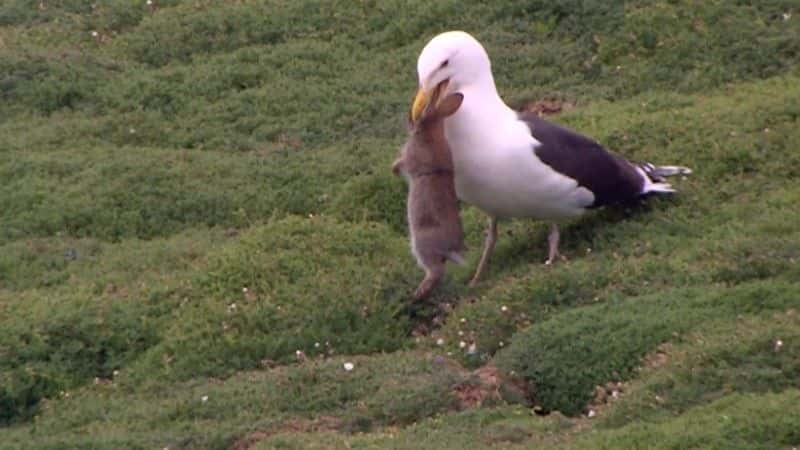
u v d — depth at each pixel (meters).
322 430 12.16
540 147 14.19
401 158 14.03
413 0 20.55
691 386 11.84
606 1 19.69
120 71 20.03
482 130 14.17
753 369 11.88
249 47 20.28
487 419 12.03
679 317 12.78
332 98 18.92
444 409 12.36
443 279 14.45
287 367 13.36
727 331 12.41
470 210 16.12
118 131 18.53
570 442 11.21
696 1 19.34
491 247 14.79
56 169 17.39
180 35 20.62
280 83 19.33
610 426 11.66
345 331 13.95
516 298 13.84
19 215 16.58
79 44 20.91
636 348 12.56
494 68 19.11
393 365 13.07
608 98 18.36
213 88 19.34
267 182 17.00
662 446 10.79
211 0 21.42
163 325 14.10
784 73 18.28
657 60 18.81
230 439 12.03
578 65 19.05
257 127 18.53
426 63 14.30
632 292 13.68
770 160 15.70
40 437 12.47
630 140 16.38
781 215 14.61
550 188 14.28
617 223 15.09
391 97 18.81
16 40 20.91
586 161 14.44
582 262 14.34
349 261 14.85
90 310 14.28
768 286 13.08
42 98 19.34
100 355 13.89
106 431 12.48
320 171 17.12
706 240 14.32
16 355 13.69
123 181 17.00
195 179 17.09
